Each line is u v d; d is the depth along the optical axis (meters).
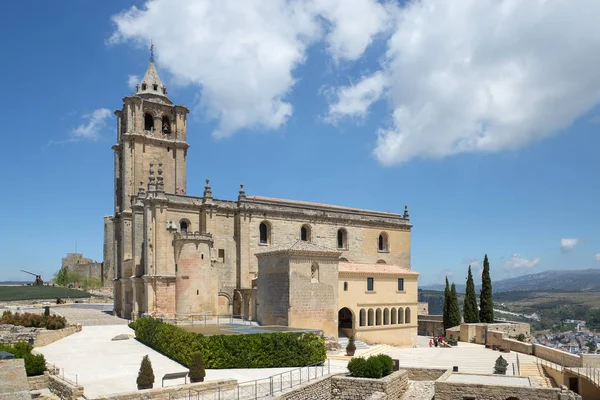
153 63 88.31
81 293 113.44
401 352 61.75
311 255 60.72
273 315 60.81
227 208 78.50
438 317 99.12
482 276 88.88
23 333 51.06
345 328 69.69
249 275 78.12
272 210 81.69
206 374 40.19
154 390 31.55
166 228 72.75
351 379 39.12
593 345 125.62
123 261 79.19
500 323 83.50
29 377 34.91
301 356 45.34
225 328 54.84
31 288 117.75
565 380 47.31
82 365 42.22
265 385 36.25
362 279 70.56
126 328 63.62
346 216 90.62
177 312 69.12
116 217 85.56
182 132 86.81
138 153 81.94
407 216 100.38
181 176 85.44
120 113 87.69
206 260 70.62
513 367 47.47
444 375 40.84
